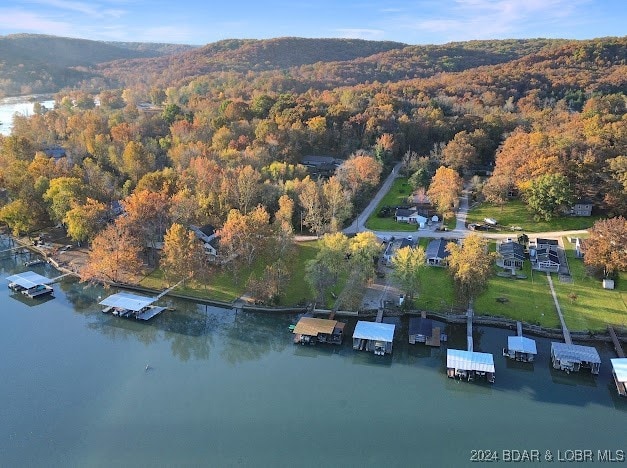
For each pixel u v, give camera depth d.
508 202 148.50
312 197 130.75
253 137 190.12
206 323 99.50
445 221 139.25
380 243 115.31
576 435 70.12
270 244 114.31
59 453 67.12
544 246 118.25
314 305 100.81
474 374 81.19
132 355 88.75
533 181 135.00
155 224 121.50
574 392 78.81
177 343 92.81
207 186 138.88
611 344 89.06
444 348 89.94
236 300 104.31
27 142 176.88
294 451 67.25
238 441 68.94
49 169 148.62
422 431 70.94
